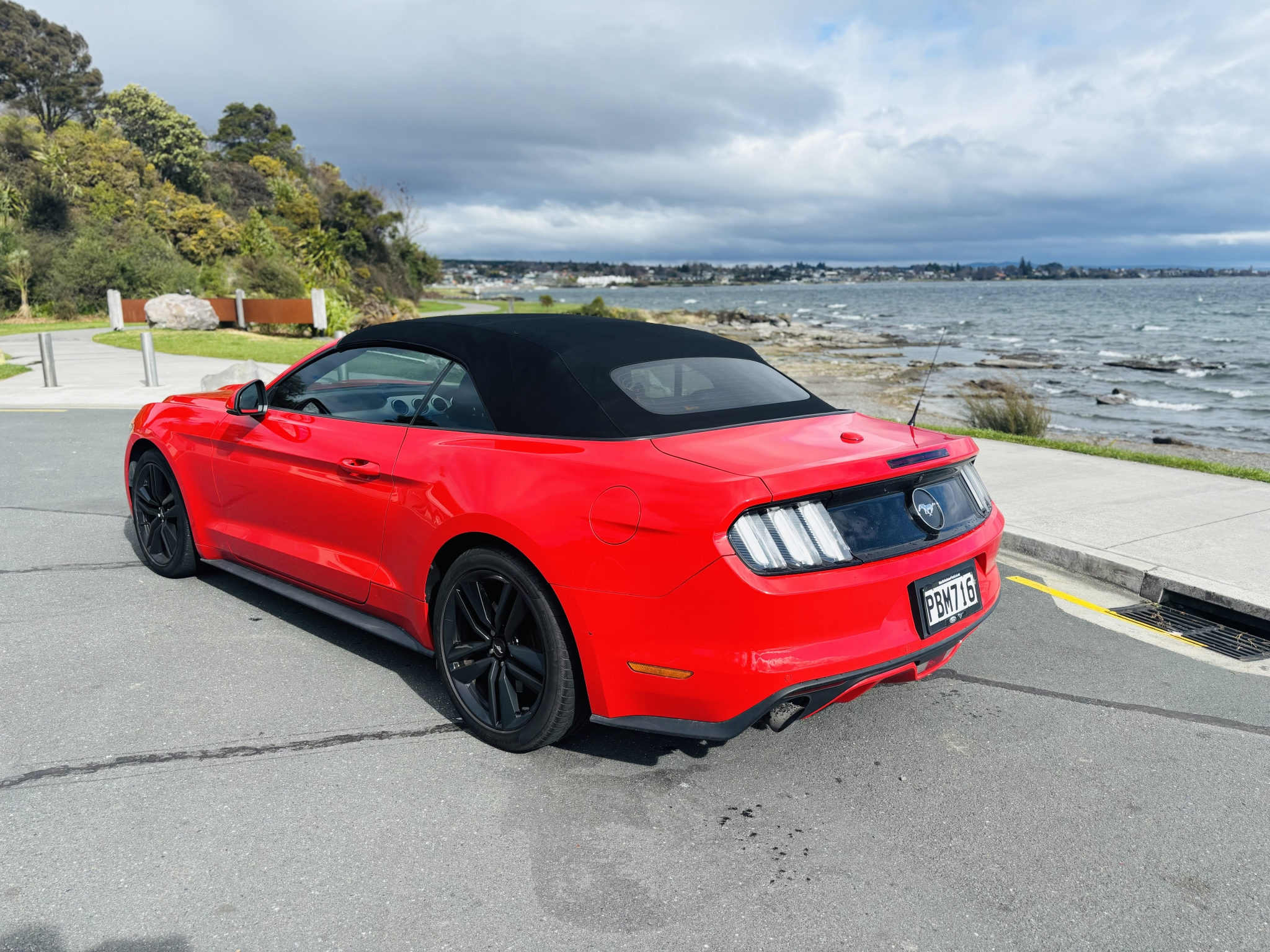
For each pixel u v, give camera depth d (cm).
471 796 263
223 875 222
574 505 259
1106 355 3588
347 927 203
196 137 7588
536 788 269
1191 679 364
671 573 241
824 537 248
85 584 454
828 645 248
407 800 260
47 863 225
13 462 785
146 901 211
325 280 4581
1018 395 1373
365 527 330
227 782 267
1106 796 270
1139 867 234
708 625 240
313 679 344
